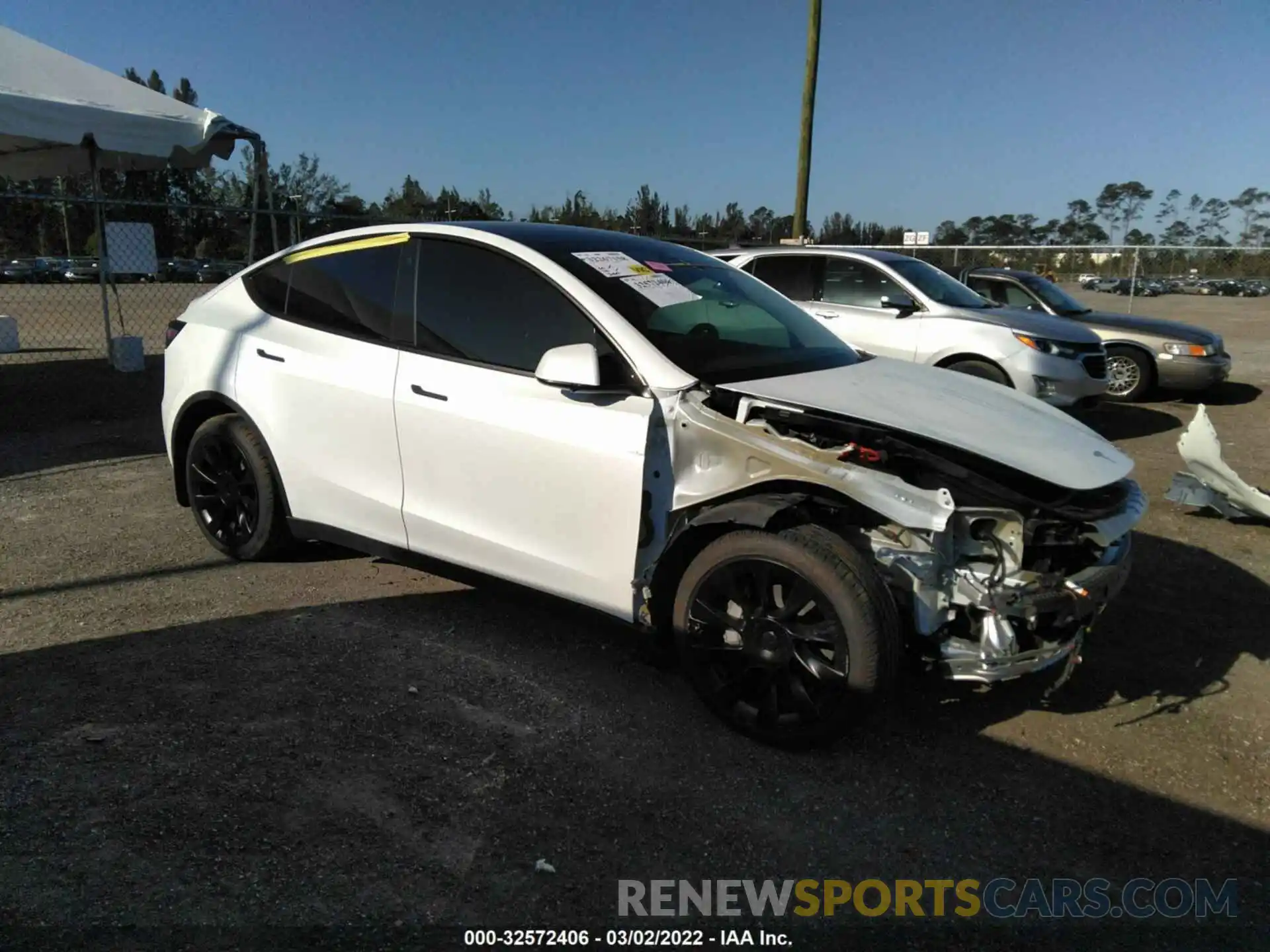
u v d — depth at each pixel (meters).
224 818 2.68
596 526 3.29
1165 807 2.92
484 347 3.62
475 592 4.41
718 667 3.25
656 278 3.75
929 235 18.75
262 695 3.39
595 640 3.93
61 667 3.56
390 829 2.67
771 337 3.82
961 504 2.97
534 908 2.39
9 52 9.21
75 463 6.71
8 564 4.66
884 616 2.86
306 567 4.68
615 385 3.27
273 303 4.39
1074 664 3.13
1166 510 6.19
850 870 2.59
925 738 3.27
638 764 3.04
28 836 2.56
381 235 4.04
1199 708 3.54
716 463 3.12
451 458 3.64
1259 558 5.23
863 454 2.94
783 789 2.94
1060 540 2.97
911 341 8.12
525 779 2.94
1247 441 8.73
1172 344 10.54
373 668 3.63
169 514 5.52
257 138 10.30
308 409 4.08
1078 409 8.13
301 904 2.36
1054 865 2.64
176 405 4.65
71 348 12.77
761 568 3.04
